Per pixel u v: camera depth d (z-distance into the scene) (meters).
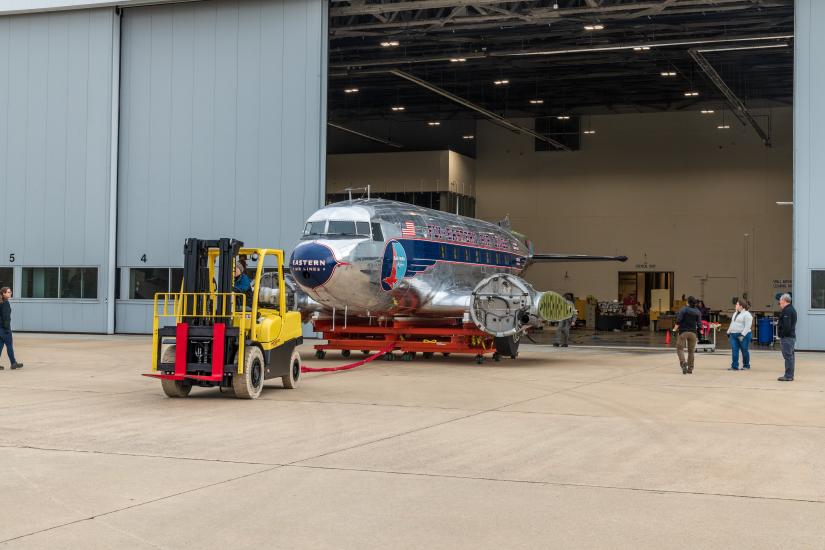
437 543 6.88
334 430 12.22
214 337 15.12
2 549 6.60
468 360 25.56
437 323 25.33
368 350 25.16
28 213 35.59
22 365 21.41
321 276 22.38
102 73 34.91
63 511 7.74
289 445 11.00
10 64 35.94
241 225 33.59
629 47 39.28
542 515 7.71
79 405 14.69
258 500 8.17
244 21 33.69
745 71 48.47
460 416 13.67
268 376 16.23
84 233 34.94
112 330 34.81
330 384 18.33
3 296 20.95
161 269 34.50
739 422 13.23
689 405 15.20
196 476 9.17
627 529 7.28
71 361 23.23
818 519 7.62
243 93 33.66
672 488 8.77
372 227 23.27
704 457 10.39
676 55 44.34
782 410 14.61
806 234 28.80
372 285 23.11
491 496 8.39
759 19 37.22
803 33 28.97
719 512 7.84
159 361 16.78
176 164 34.38
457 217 28.67
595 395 16.62
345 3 35.19
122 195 35.00
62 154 35.28
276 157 33.25
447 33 40.81
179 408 14.39
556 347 32.31
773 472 9.55
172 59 34.47
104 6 34.78
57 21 35.47
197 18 34.19
